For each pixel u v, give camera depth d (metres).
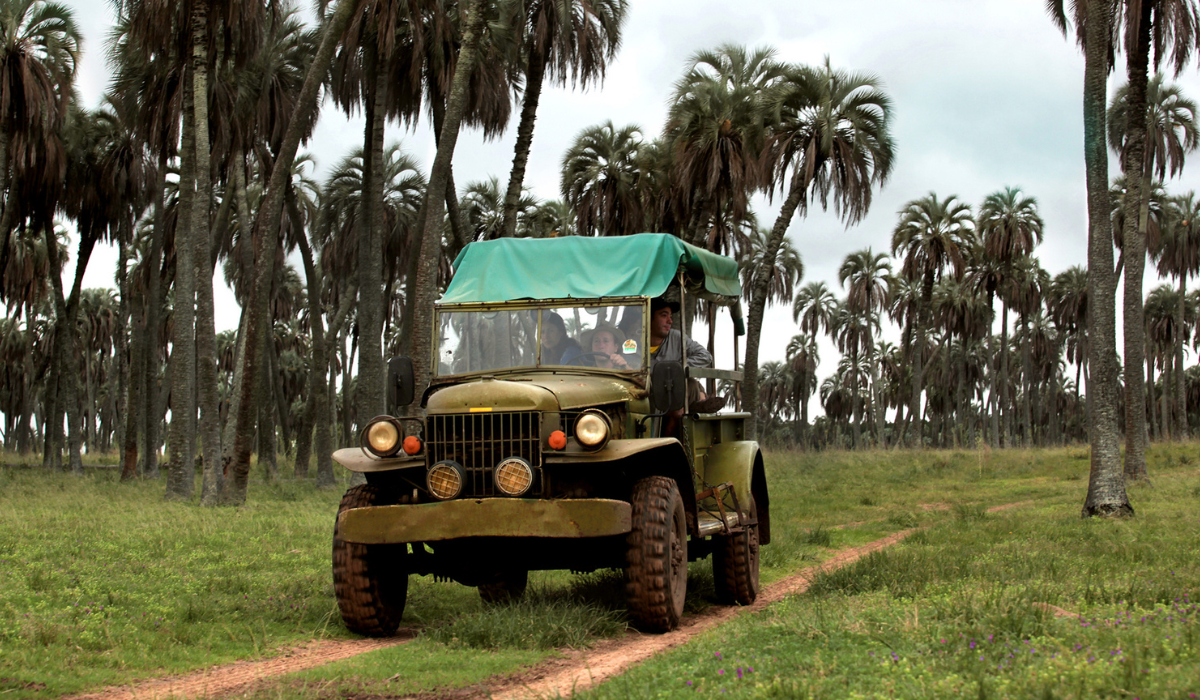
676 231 36.34
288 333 76.25
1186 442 41.59
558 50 26.36
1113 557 10.04
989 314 63.84
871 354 72.88
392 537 6.70
